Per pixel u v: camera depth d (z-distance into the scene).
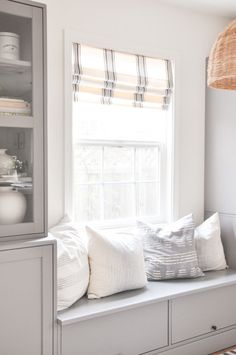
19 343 2.04
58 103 2.68
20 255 2.02
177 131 3.22
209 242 3.06
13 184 2.12
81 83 2.75
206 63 3.35
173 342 2.60
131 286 2.56
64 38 2.67
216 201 3.31
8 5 2.06
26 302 2.05
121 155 3.07
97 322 2.28
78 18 2.74
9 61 2.10
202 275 2.91
